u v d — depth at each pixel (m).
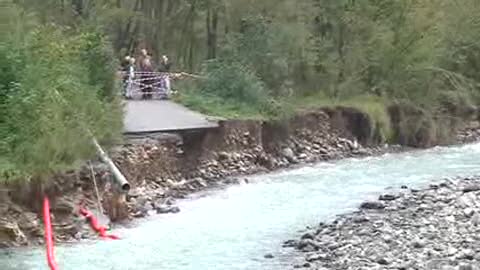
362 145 40.06
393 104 43.09
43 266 17.75
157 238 20.59
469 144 44.75
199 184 28.44
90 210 21.34
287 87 39.31
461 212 22.61
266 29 40.47
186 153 29.34
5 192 19.67
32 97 21.39
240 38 40.12
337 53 43.78
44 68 22.78
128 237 20.67
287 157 34.78
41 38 24.31
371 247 18.88
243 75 36.09
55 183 20.72
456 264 16.83
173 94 35.94
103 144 24.61
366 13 44.47
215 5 46.38
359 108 40.19
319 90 42.41
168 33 49.25
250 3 44.00
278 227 22.02
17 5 28.36
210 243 20.16
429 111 44.19
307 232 21.31
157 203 24.84
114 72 27.61
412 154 39.53
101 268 17.69
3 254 18.64
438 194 26.05
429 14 46.31
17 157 20.50
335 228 21.41
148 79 35.94
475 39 49.62
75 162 21.78
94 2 44.41
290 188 28.48
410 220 21.88
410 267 16.75
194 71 45.66
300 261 18.28
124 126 27.56
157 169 27.09
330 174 32.00
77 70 25.16
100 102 25.02
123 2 48.41
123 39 47.47
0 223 19.23
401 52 44.41
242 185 29.14
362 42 44.25
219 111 33.69
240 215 23.61
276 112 35.38
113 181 22.42
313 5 43.84
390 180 30.38
